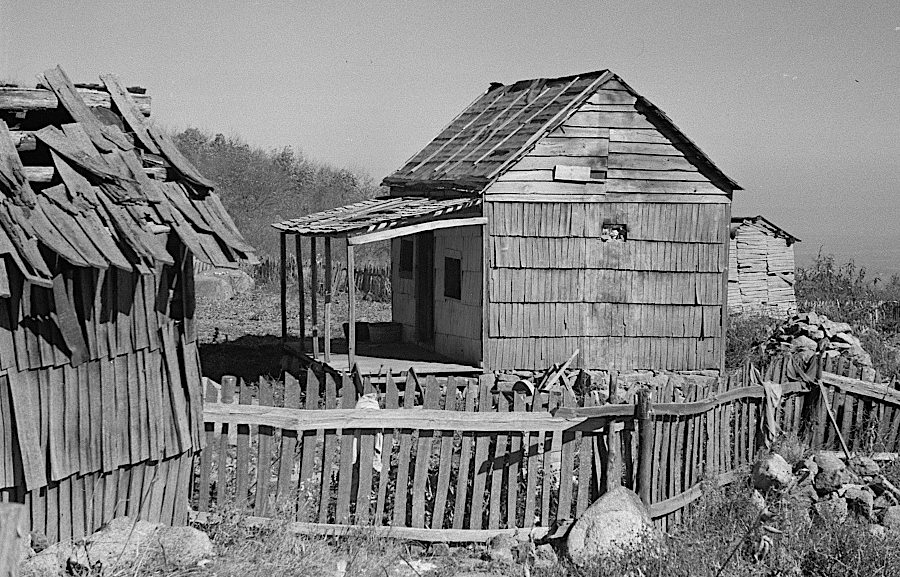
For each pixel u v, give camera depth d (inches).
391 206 692.1
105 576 259.0
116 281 279.3
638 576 302.8
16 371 253.1
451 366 657.0
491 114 782.5
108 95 325.4
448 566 312.8
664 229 674.2
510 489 337.1
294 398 329.7
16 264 242.5
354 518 327.9
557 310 663.1
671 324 678.5
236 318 990.4
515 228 654.5
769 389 435.8
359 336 809.5
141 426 291.6
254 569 278.1
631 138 667.4
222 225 308.3
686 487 380.2
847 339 733.9
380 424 324.8
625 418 348.5
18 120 297.3
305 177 2245.3
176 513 312.3
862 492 402.6
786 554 333.7
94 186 274.5
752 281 1075.3
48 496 265.3
